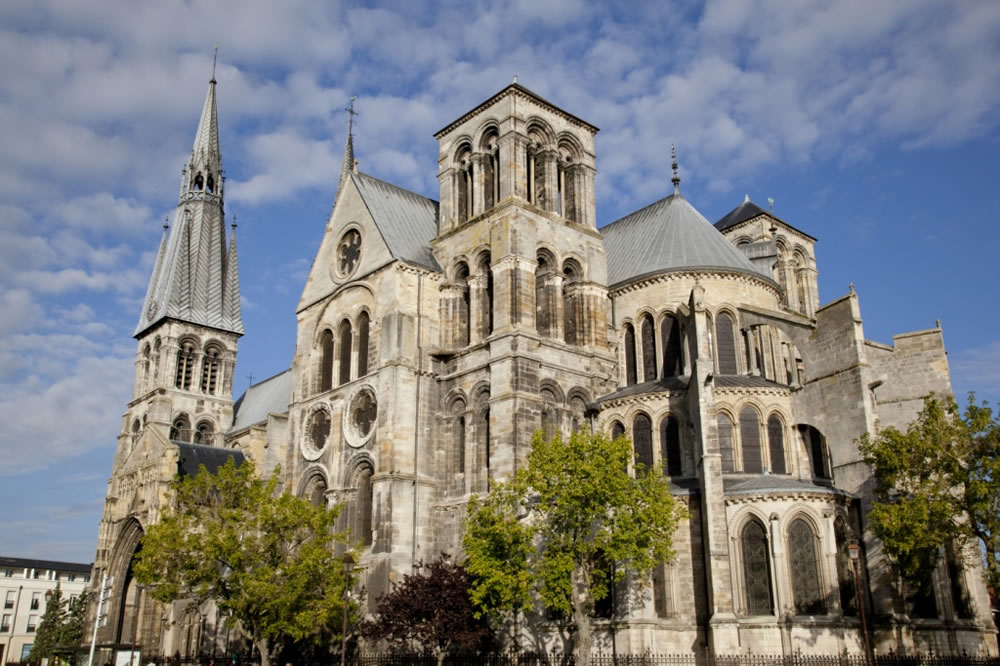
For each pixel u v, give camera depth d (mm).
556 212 71375
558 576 49281
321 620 55375
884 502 51406
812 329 62000
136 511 94188
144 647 85250
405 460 64688
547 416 64688
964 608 56875
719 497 53500
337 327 75000
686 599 54531
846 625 51156
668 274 69688
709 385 55781
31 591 165750
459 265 71688
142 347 124375
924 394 65875
